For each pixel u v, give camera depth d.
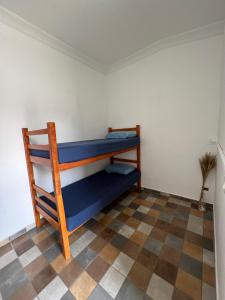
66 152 1.38
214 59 1.90
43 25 1.68
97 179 2.40
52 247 1.54
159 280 1.16
